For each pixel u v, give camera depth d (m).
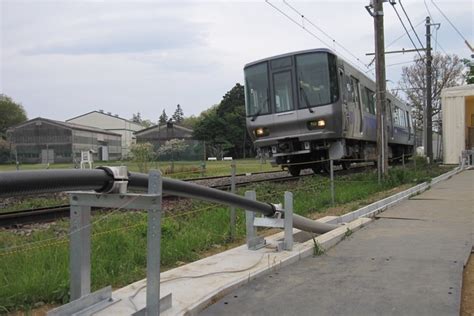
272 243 6.21
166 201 10.90
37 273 4.62
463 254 5.79
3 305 3.99
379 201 10.62
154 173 3.31
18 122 99.56
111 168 3.29
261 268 5.04
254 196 5.79
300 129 15.24
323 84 15.01
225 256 5.55
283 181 15.48
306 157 16.88
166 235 6.88
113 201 3.37
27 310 3.99
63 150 58.97
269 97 15.68
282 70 15.53
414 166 23.05
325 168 17.58
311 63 15.19
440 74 61.81
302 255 5.73
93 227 7.41
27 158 41.19
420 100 62.81
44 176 2.84
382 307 4.01
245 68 16.31
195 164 33.12
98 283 4.72
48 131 63.34
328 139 15.36
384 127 16.19
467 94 28.88
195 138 76.12
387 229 7.60
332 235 6.67
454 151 29.39
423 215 9.04
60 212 9.43
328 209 10.27
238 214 8.61
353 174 17.98
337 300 4.21
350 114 16.30
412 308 3.97
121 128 107.00
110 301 3.71
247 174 21.12
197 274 4.81
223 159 53.41
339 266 5.34
